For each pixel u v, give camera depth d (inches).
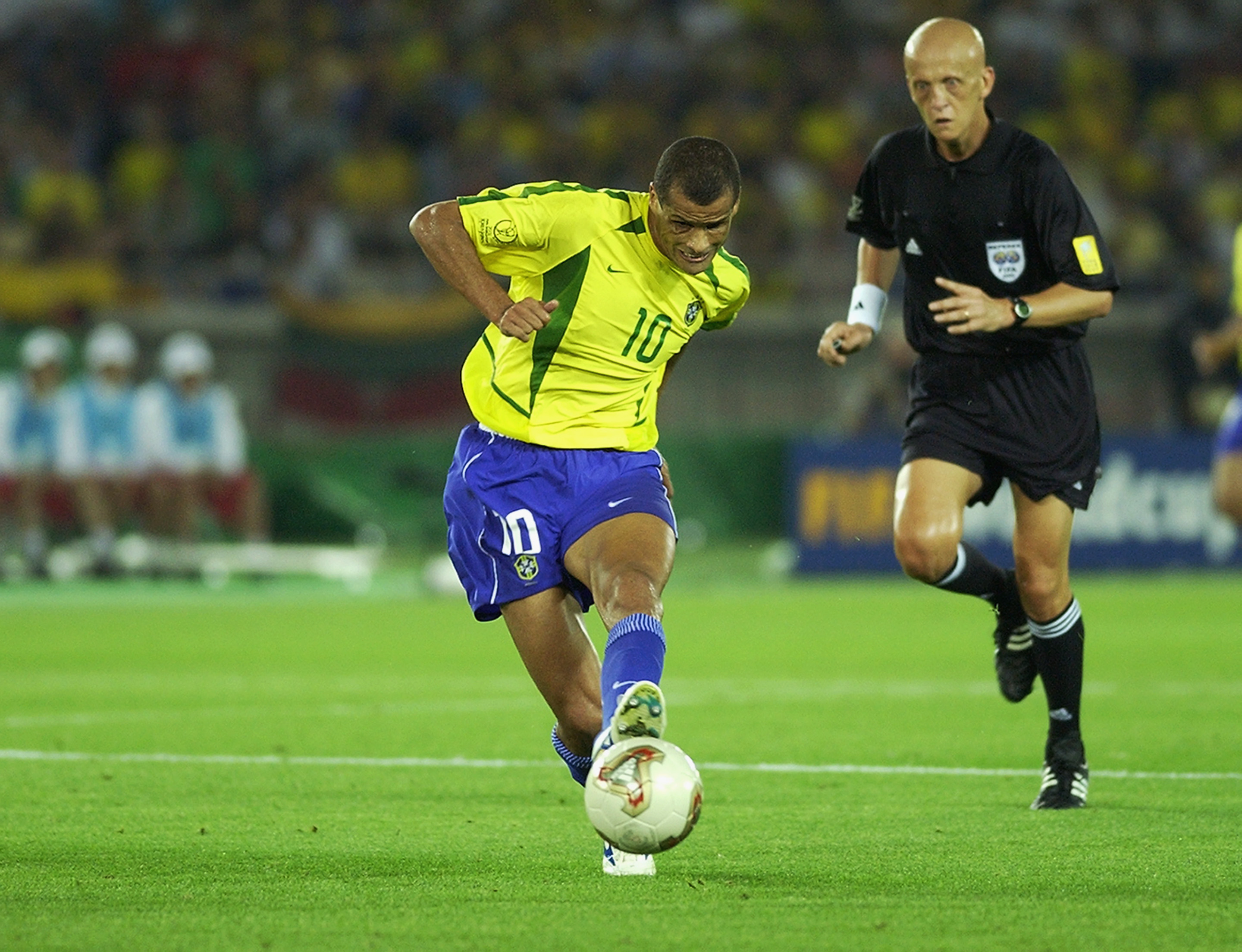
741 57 3727.9
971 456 802.2
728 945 490.9
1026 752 951.6
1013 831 698.2
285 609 2075.5
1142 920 524.1
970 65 762.8
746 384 3073.3
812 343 3083.2
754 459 2792.8
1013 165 774.5
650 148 3555.6
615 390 650.8
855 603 2128.4
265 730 1056.8
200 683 1336.1
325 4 3695.9
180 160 3346.5
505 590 639.8
